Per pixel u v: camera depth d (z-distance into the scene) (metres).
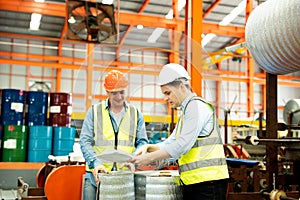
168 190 2.25
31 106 5.42
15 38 15.52
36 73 16.08
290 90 18.72
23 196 3.35
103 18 6.76
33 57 15.27
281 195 2.54
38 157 5.02
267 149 2.70
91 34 6.68
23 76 15.92
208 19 13.84
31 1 10.85
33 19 13.73
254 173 4.09
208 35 15.12
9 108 5.29
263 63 2.60
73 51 16.11
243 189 4.04
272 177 2.68
